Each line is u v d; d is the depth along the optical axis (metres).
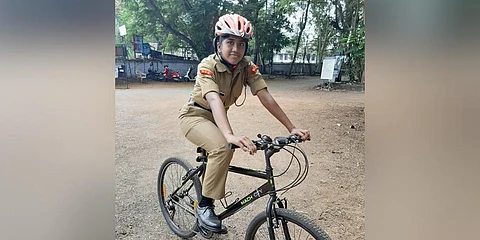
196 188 1.36
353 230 1.37
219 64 1.18
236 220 1.43
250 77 1.25
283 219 1.04
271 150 1.06
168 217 1.50
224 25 1.16
